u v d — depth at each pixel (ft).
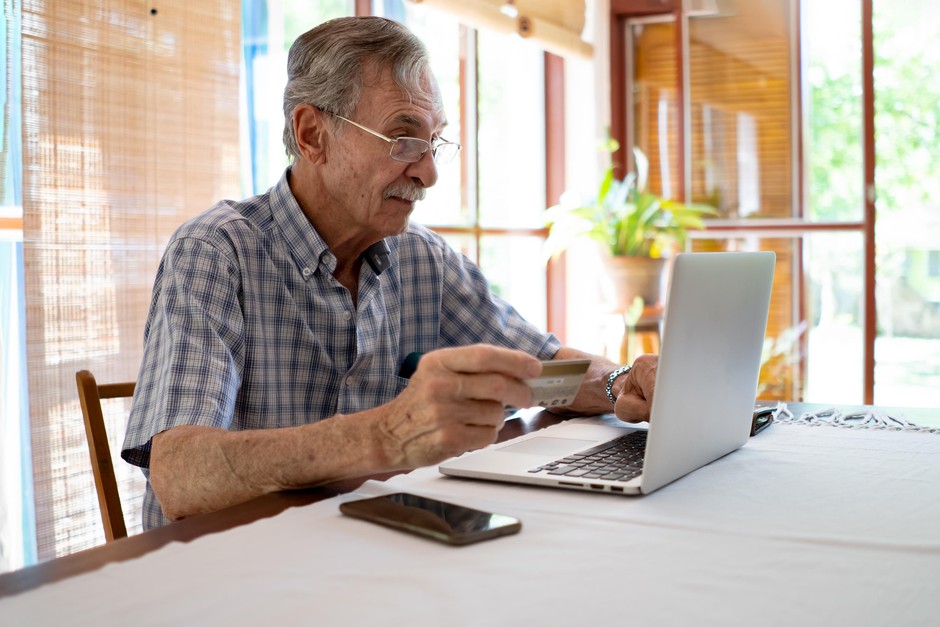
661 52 13.24
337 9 9.89
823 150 12.41
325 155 4.24
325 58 4.16
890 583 2.14
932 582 2.15
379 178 4.20
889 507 2.79
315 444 2.93
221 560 2.29
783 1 12.45
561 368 2.72
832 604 2.01
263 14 8.71
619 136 13.51
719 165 12.98
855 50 12.12
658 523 2.61
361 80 4.13
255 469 2.99
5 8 6.13
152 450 3.32
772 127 12.64
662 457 2.96
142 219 7.07
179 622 1.91
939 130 11.76
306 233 4.28
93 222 6.72
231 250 4.11
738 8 12.68
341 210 4.31
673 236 12.37
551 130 14.05
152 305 4.00
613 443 3.63
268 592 2.07
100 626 1.90
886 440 3.82
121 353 6.93
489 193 12.87
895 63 11.91
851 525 2.60
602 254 12.55
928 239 11.91
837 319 12.46
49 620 1.92
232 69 7.82
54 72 6.42
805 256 12.57
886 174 12.07
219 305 3.96
